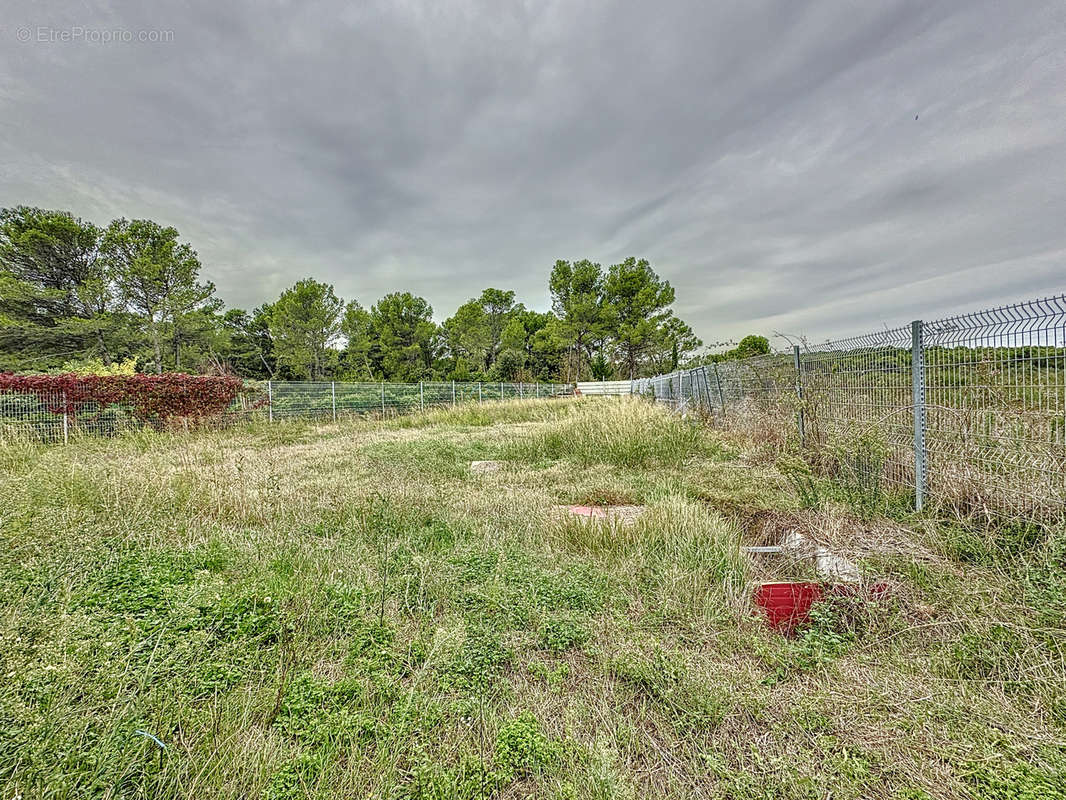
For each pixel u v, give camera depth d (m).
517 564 2.70
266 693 1.62
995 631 1.86
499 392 21.39
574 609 2.26
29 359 16.84
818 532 2.95
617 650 1.93
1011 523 2.64
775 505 3.73
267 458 6.54
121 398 10.24
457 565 2.71
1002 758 1.34
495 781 1.31
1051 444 2.47
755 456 5.56
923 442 3.29
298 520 3.55
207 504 3.83
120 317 18.86
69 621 1.78
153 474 4.39
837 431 4.29
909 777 1.31
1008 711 1.53
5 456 5.98
